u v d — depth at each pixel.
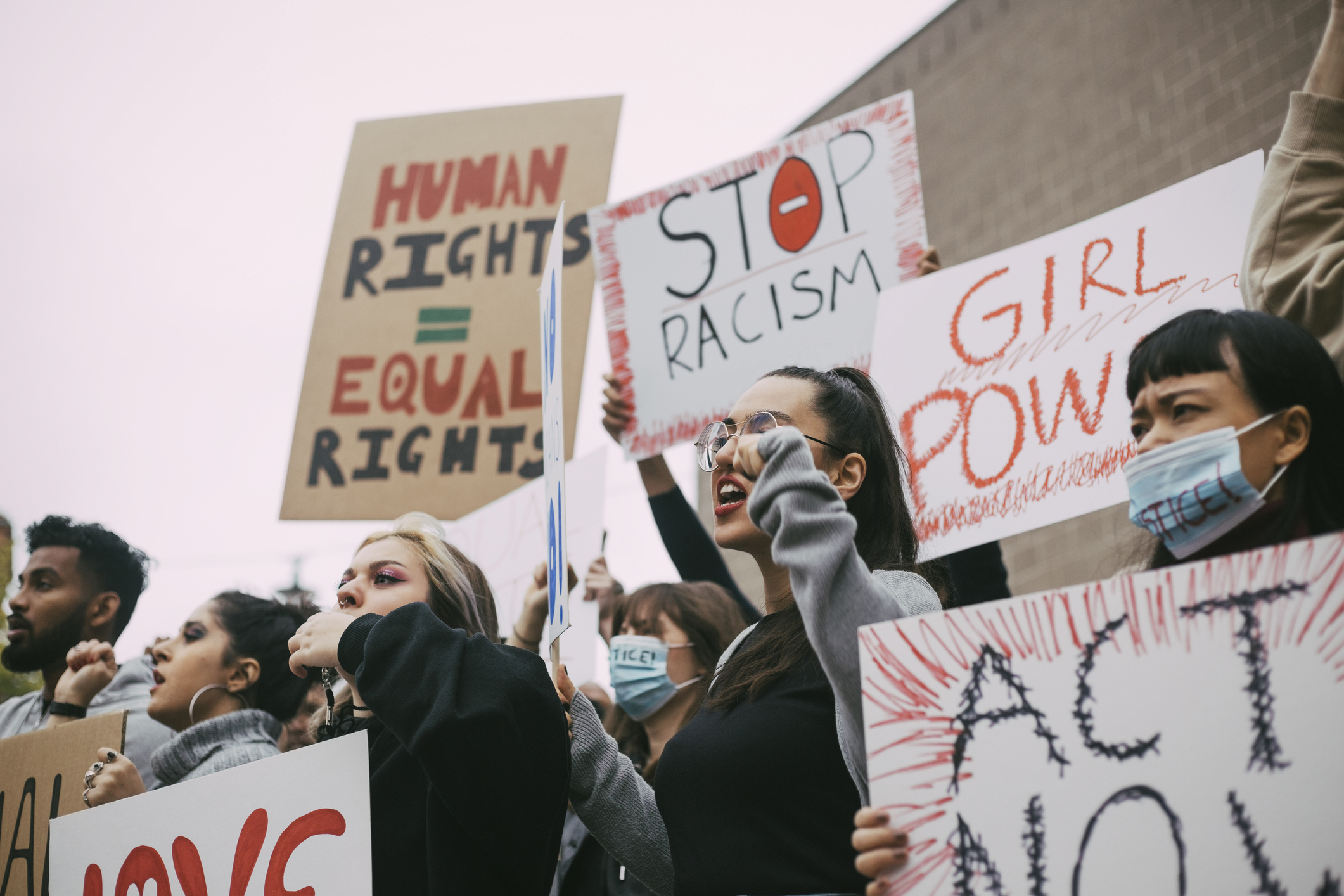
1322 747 1.33
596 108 5.00
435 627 2.04
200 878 2.15
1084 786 1.44
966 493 2.67
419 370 4.67
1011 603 1.55
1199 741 1.39
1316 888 1.29
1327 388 1.83
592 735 2.22
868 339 3.35
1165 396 1.89
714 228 3.70
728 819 1.78
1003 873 1.45
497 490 4.45
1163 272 2.58
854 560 1.72
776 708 1.83
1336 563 1.38
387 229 4.97
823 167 3.57
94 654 3.17
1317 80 2.37
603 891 2.80
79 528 3.77
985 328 2.81
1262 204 2.36
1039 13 7.31
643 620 3.35
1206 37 6.32
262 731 3.00
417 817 2.03
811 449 2.07
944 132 7.78
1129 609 1.48
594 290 4.60
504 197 4.90
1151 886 1.36
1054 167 6.98
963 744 1.52
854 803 1.74
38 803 2.79
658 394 3.62
